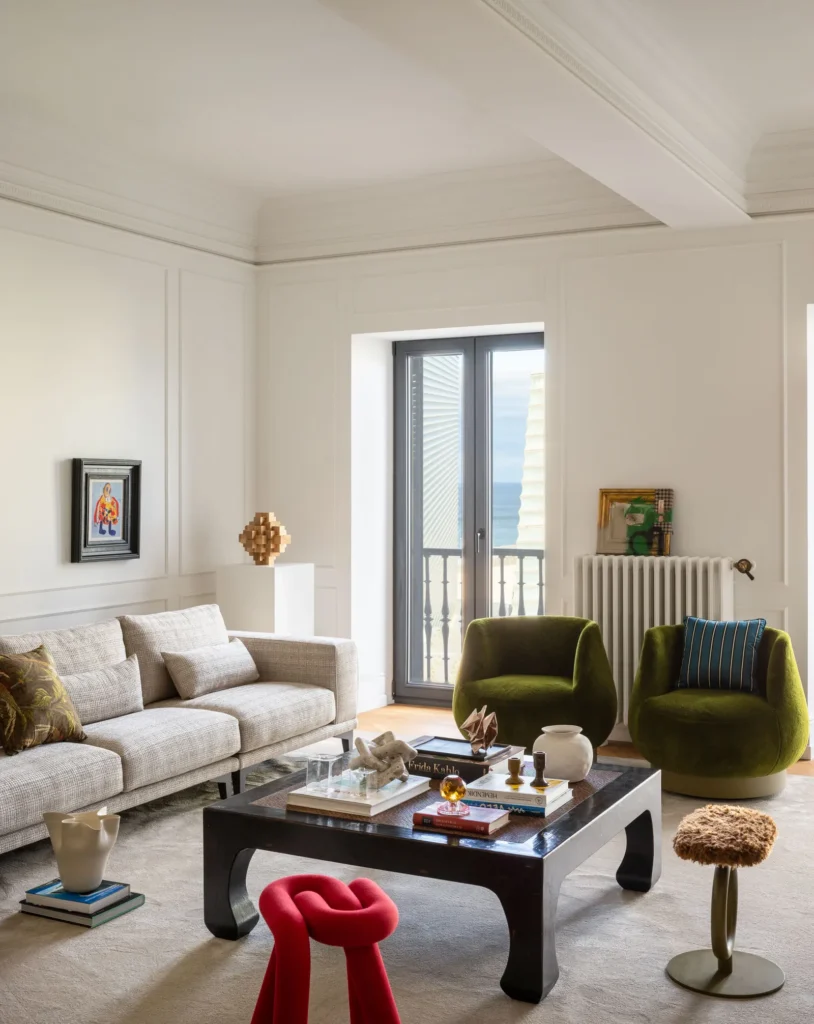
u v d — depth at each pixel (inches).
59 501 211.3
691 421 225.0
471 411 264.4
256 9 154.7
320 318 263.0
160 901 140.9
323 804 128.0
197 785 195.6
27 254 203.8
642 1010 110.8
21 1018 109.5
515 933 112.8
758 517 219.6
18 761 148.7
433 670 273.3
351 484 260.1
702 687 196.2
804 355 214.7
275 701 192.1
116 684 178.1
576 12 137.6
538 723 197.5
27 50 169.8
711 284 222.5
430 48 129.0
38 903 135.5
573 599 235.5
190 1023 108.6
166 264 239.1
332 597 262.8
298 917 77.1
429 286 250.2
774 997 113.7
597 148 167.6
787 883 147.7
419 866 117.0
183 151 221.3
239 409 264.2
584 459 235.1
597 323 233.0
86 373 217.8
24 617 203.6
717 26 157.2
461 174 237.9
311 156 225.6
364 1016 77.6
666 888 145.9
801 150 208.4
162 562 239.1
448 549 269.7
